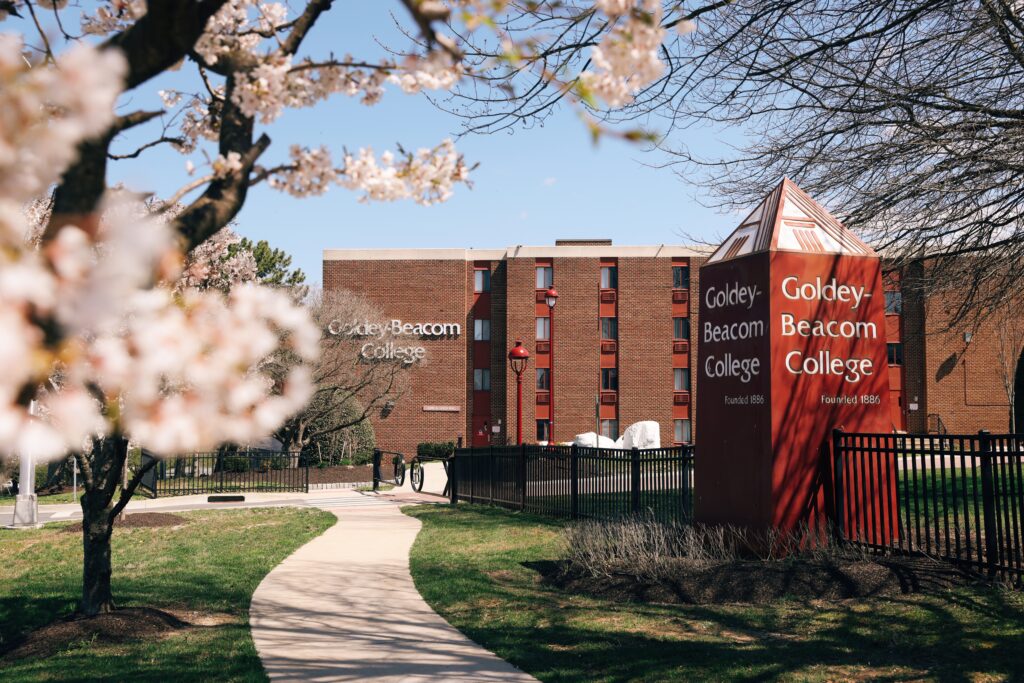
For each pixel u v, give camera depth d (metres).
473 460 20.52
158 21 2.28
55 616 9.05
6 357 1.36
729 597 8.48
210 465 30.59
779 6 9.80
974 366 44.12
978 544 8.54
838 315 10.10
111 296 1.41
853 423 10.04
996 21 9.88
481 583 9.87
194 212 2.63
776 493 9.59
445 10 2.34
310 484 28.69
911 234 11.85
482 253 47.97
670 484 12.93
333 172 2.94
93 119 1.55
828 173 11.55
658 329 46.69
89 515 8.33
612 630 7.54
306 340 1.91
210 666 6.63
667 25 9.02
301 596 9.52
